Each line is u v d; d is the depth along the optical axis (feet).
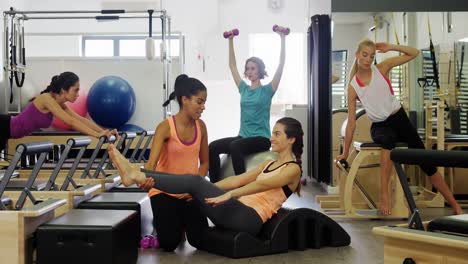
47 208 8.48
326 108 21.26
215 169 16.24
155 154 10.55
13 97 21.61
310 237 11.27
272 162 10.68
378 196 16.53
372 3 20.42
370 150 14.71
